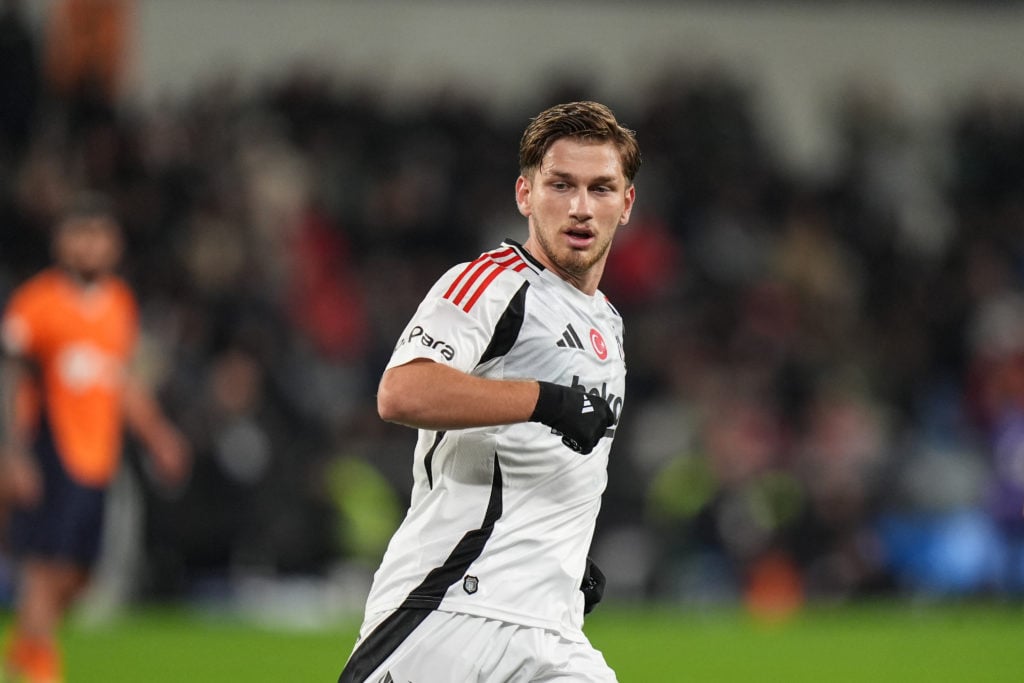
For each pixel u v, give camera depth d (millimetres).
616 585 50406
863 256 69625
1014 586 53406
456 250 63312
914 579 53406
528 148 14391
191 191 60500
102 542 28906
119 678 30734
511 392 13016
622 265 63125
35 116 62906
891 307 67312
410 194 63812
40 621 28141
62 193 57562
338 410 53094
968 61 78500
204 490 45156
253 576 45844
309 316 57500
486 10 73688
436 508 14023
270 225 60469
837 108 76688
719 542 50500
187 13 69562
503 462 13844
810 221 69438
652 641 39688
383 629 13961
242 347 50469
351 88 70438
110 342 29047
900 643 39844
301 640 38469
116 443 29328
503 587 13828
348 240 62406
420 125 67562
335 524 46562
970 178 75688
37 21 65188
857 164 74875
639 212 66375
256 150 63031
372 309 59219
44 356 28562
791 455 55500
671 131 71438
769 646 38844
